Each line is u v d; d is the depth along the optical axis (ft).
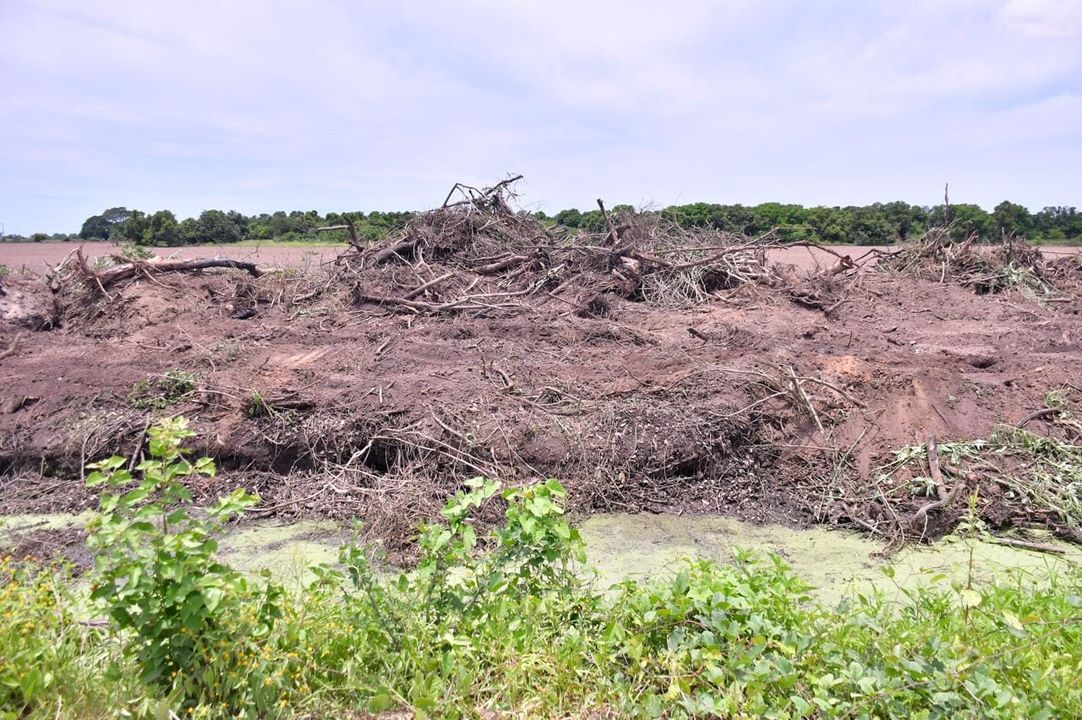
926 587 13.85
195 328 29.89
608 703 9.94
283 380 22.38
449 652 10.21
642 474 18.81
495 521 17.02
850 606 11.78
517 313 30.99
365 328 29.50
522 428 19.36
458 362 24.52
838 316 31.58
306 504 18.03
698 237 41.22
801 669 9.96
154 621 9.28
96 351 26.25
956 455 19.04
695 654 10.00
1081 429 19.84
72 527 17.04
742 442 19.75
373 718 9.68
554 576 12.14
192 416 20.40
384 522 16.88
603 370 23.21
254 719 9.11
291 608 10.61
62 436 19.81
